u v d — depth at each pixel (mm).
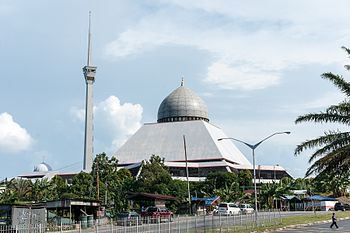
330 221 70375
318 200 114938
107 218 72500
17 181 105625
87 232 52500
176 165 168125
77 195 97125
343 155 27062
